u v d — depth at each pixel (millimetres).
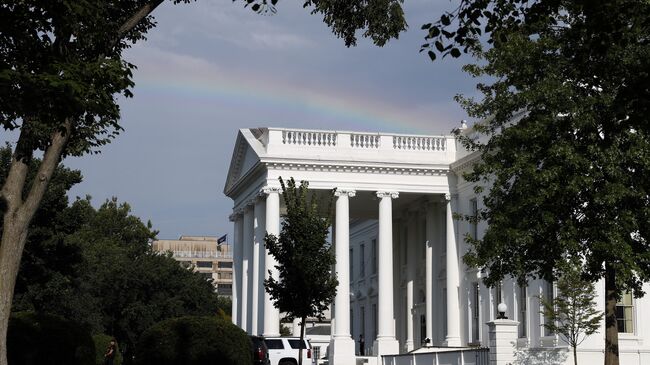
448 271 85062
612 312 42656
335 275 66875
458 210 86188
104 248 120438
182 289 107500
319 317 57406
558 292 63719
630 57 38844
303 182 59281
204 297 110875
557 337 66562
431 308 88312
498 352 52719
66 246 75688
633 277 44406
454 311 84062
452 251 85312
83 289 97312
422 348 79250
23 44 28781
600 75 40406
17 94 27828
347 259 84000
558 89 42125
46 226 73500
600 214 41812
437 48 31234
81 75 28734
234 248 100438
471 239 49750
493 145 47969
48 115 28734
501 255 45031
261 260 86125
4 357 29250
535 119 43812
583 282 54562
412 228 95062
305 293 56281
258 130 90688
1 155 73312
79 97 27953
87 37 30922
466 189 84562
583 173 41625
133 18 32750
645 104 29359
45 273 74812
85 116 31234
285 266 56844
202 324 53062
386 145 86875
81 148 35688
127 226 141750
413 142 87500
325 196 88062
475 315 81812
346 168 85125
